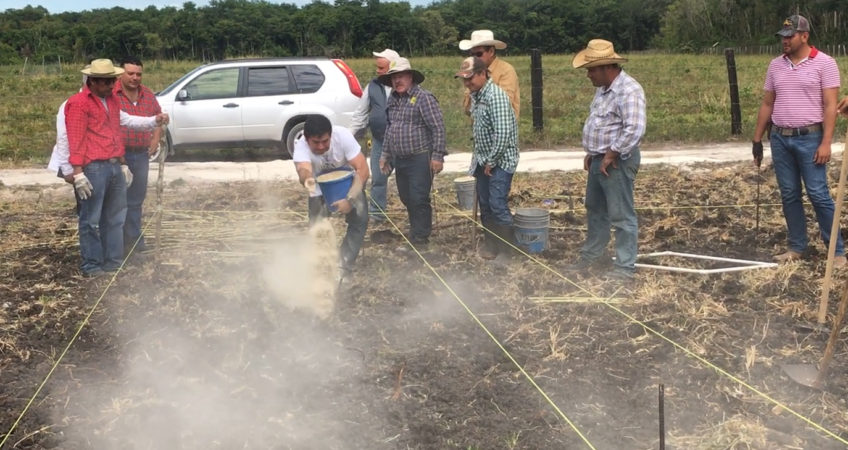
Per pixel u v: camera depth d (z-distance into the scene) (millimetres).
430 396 4754
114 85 7121
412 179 7578
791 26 6562
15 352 5465
